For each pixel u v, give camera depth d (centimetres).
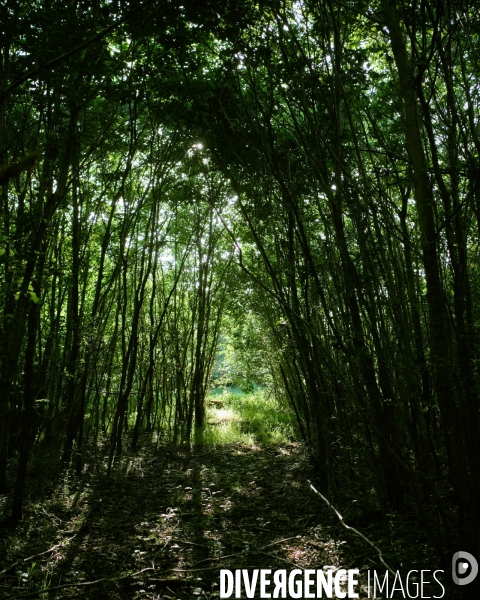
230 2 353
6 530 470
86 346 710
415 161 305
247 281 921
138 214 765
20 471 499
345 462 593
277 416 1266
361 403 414
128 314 1049
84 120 554
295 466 770
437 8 298
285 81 432
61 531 484
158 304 1162
